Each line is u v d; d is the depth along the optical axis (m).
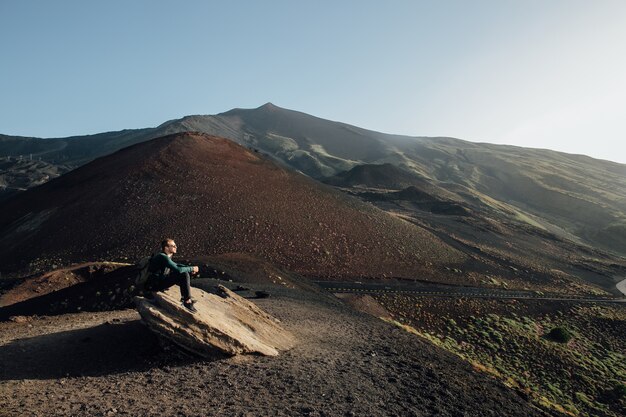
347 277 62.91
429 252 81.12
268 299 26.81
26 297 38.03
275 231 71.44
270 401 9.13
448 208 149.50
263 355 12.34
